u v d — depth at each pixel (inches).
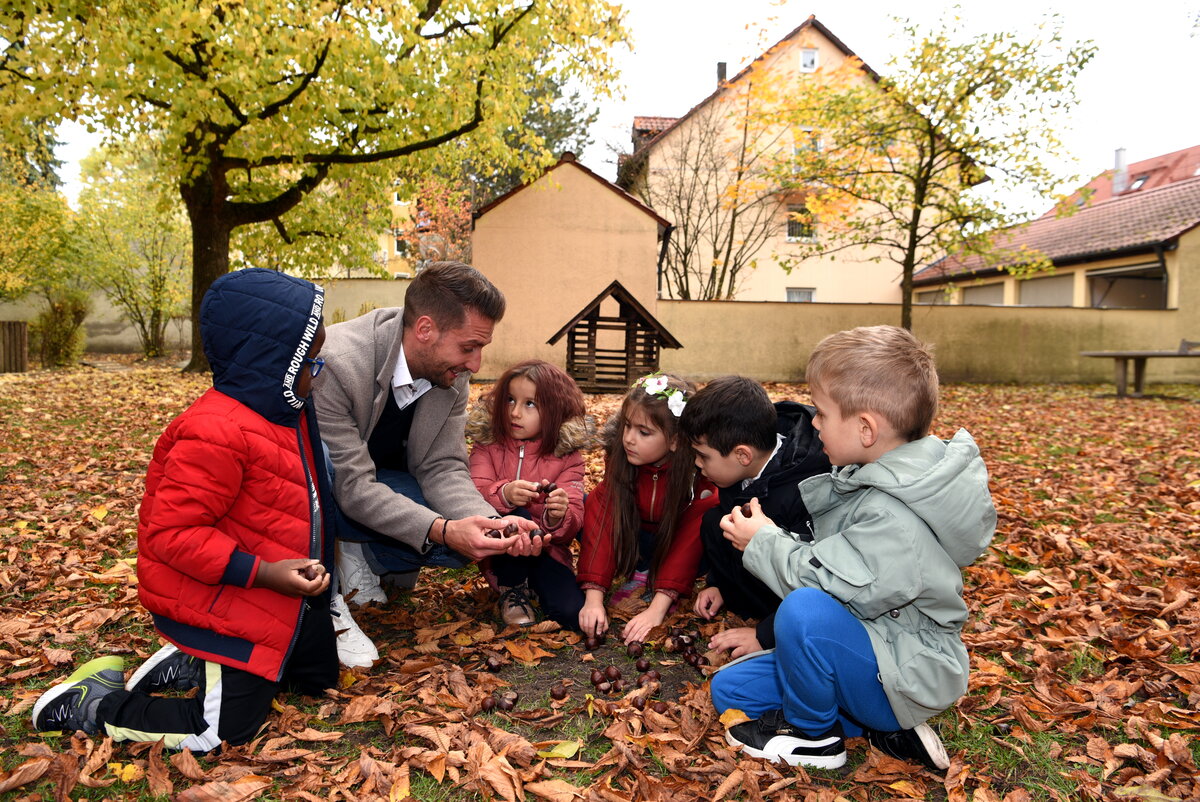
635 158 932.6
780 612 77.2
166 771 72.3
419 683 92.6
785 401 105.8
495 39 469.1
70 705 79.1
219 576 74.0
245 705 77.8
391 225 709.3
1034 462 259.6
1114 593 125.6
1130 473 239.6
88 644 103.0
